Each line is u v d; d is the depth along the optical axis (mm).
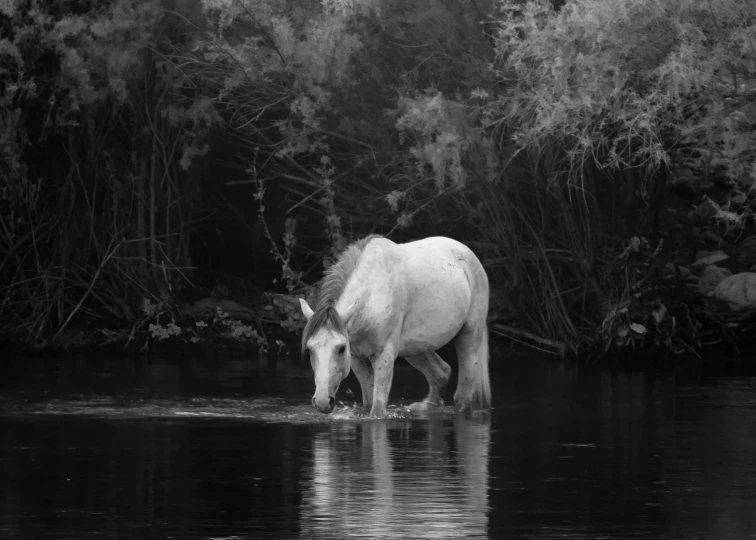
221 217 53688
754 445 22672
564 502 16938
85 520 15562
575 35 35906
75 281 48375
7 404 28484
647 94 36281
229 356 43219
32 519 15633
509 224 45406
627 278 44688
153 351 44312
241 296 50812
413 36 45125
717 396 31719
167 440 22969
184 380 34406
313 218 52719
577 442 23062
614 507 16594
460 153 40781
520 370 39812
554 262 47562
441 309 28469
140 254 48094
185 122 48594
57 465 19891
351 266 26688
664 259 45812
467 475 19141
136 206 49375
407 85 43812
